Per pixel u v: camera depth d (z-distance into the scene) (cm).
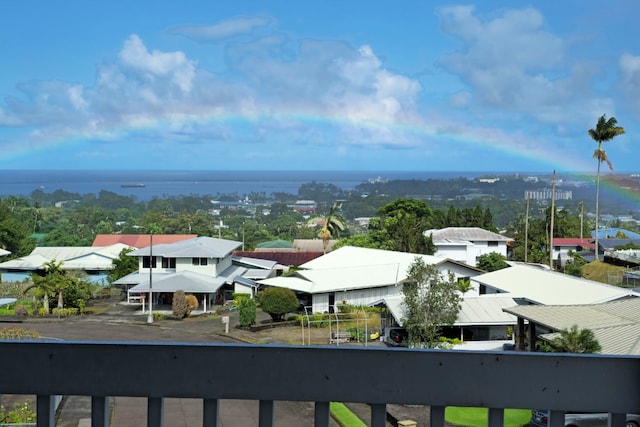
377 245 4819
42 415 207
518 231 5922
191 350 203
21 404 1184
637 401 200
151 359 204
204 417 204
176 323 3031
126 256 3944
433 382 200
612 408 200
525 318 2075
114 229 9100
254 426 1331
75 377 205
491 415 202
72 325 2953
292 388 202
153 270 3672
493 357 200
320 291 3141
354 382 201
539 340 2086
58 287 3222
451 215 5966
